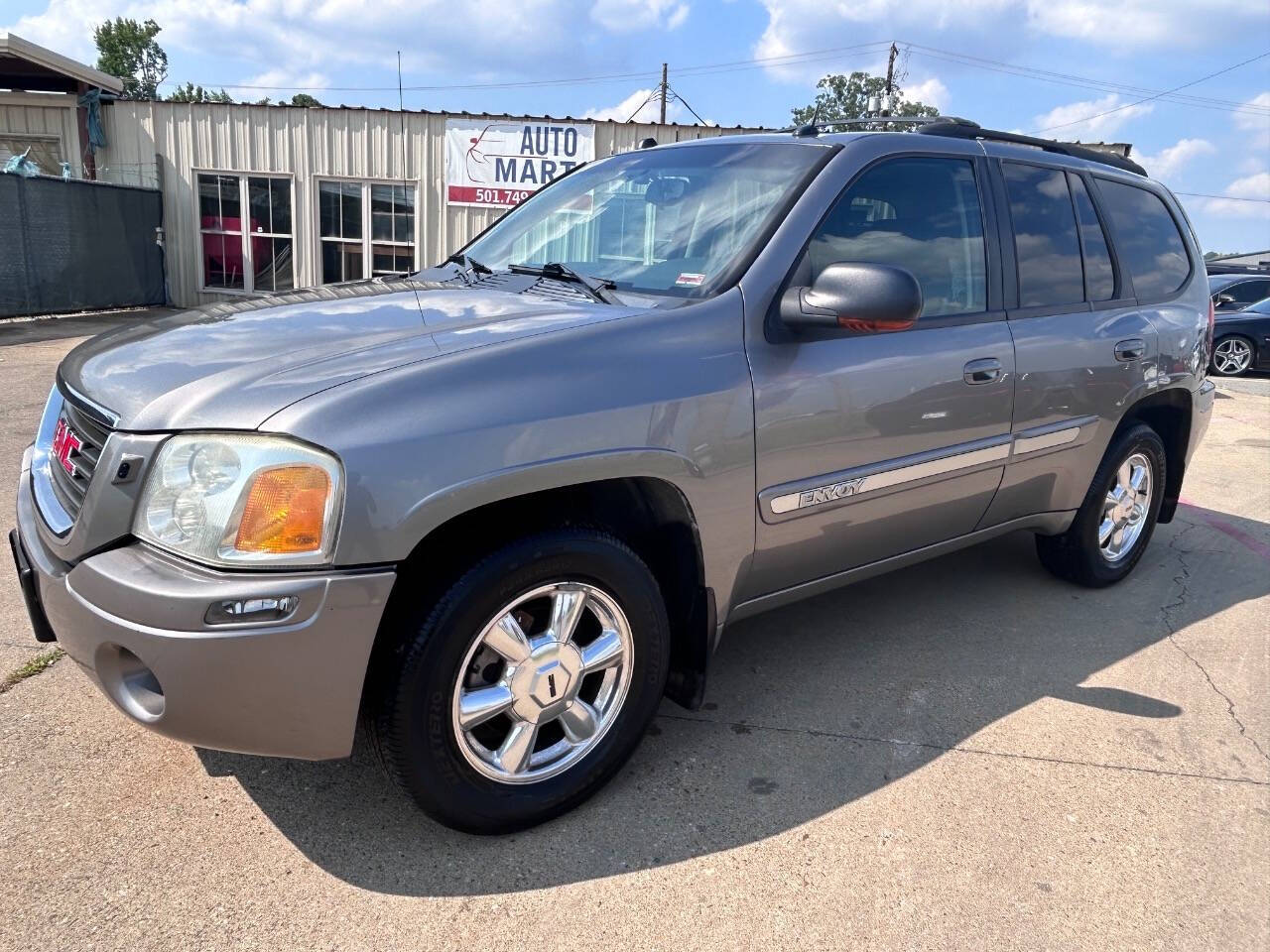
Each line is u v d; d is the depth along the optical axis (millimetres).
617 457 2236
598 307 2561
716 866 2279
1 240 12656
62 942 1931
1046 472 3580
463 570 2098
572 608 2322
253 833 2311
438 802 2180
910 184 3090
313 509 1898
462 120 15430
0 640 3232
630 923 2076
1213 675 3426
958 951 2031
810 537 2791
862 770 2723
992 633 3725
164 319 2818
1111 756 2848
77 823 2309
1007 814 2531
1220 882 2287
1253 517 5715
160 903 2059
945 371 2998
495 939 2012
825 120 3510
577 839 2361
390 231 16000
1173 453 4469
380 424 1953
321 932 2004
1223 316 14805
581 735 2434
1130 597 4188
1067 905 2184
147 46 66688
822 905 2156
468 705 2199
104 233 14578
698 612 2588
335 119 15539
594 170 3609
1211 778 2740
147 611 1867
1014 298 3357
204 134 15703
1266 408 10758
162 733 1989
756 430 2525
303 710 1959
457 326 2387
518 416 2104
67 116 15617
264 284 16281
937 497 3143
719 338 2498
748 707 3066
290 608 1883
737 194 2926
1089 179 3865
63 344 10828
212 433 1942
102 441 2098
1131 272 3967
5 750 2596
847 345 2758
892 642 3611
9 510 4551
